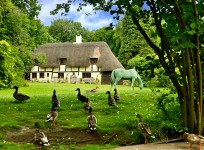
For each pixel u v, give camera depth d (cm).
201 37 1226
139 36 6388
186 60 1183
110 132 1445
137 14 1353
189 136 1106
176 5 1118
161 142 1233
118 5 1262
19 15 3766
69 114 1744
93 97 2348
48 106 1955
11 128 1477
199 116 1206
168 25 1223
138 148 1137
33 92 3400
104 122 1580
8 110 1834
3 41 3500
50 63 6825
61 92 3278
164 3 1155
